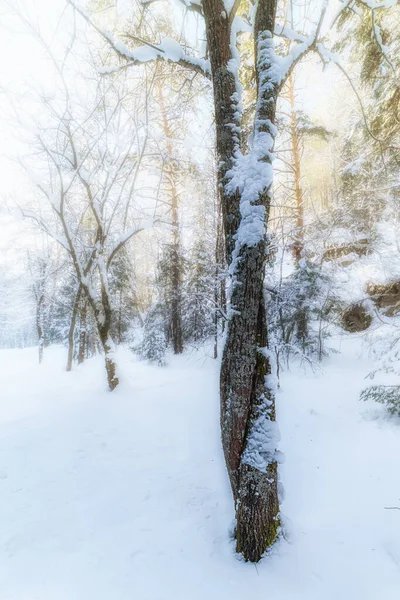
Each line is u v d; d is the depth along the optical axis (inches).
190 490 161.6
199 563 109.5
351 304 452.8
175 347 650.2
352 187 501.4
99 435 237.9
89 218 483.8
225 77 123.3
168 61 144.0
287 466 180.5
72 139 331.0
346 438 210.4
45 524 135.6
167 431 243.6
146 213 421.4
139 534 127.5
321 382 370.3
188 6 137.8
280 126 477.7
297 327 506.6
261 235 110.0
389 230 502.9
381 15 257.8
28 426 258.1
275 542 112.0
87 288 370.0
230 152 121.0
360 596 93.2
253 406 111.7
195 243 676.1
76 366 579.5
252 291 110.0
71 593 98.8
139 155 362.6
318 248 569.0
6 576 106.7
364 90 340.2
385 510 132.0
